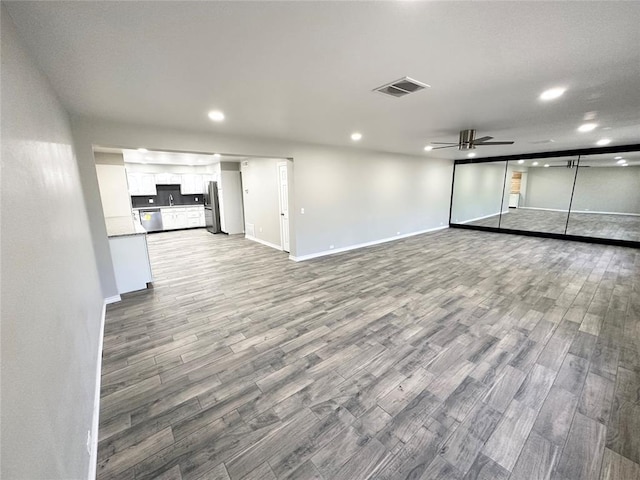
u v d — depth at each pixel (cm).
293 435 168
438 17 138
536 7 130
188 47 165
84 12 128
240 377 219
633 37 158
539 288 399
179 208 938
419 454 156
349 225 634
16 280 86
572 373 221
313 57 181
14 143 105
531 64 194
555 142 548
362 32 151
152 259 570
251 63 188
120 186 560
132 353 251
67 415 120
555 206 857
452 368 228
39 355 97
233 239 781
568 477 143
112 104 270
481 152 702
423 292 386
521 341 266
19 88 127
